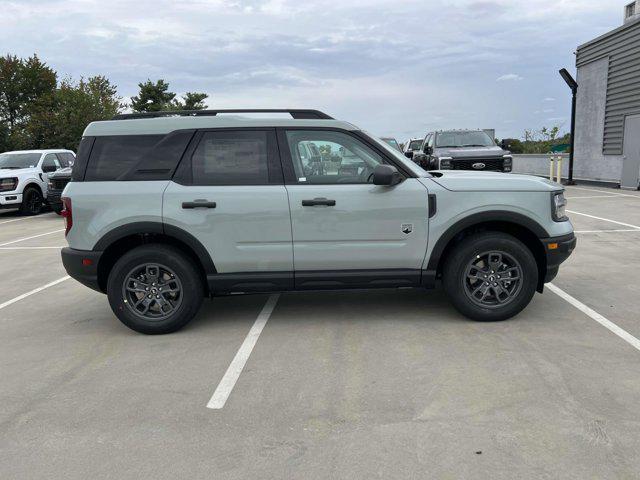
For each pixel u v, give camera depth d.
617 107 16.11
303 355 4.28
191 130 4.82
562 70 17.25
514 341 4.43
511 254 4.80
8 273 7.87
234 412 3.40
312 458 2.87
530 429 3.08
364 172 4.84
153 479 2.74
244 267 4.81
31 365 4.30
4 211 17.81
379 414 3.31
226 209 4.71
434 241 4.79
